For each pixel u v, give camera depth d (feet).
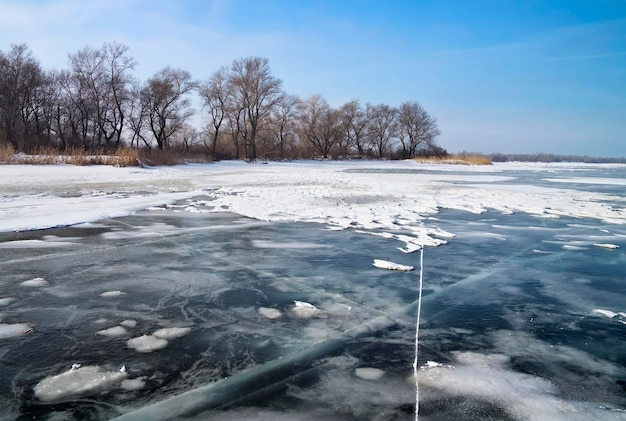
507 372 9.43
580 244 23.13
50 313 12.42
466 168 145.07
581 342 11.08
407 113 236.43
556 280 16.60
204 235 23.85
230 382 8.84
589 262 19.34
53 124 161.58
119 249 20.30
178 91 156.87
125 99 149.89
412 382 8.92
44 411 7.72
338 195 45.24
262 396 8.32
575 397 8.43
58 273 16.30
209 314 12.56
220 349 10.36
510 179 81.61
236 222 28.07
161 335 11.07
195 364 9.59
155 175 73.72
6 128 132.05
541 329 11.92
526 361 9.98
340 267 17.94
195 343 10.66
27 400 8.07
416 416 7.70
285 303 13.61
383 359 9.97
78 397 8.20
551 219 31.86
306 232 25.14
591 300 14.38
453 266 18.49
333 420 7.56
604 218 32.19
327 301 13.88
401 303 13.84
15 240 21.70
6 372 9.10
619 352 10.52
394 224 28.43
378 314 12.85
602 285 16.03
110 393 8.36
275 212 32.19
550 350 10.58
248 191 48.37
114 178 64.28
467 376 9.19
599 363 9.92
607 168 156.97
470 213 34.47
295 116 194.39
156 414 7.68
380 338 11.16
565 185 66.23
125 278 15.84
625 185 66.44
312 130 218.38
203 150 170.60
